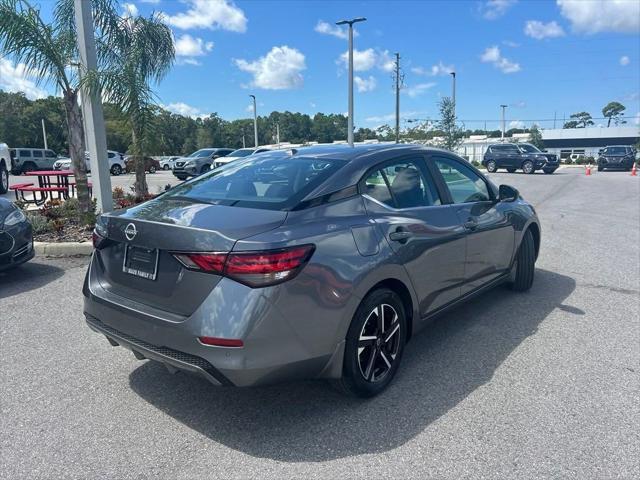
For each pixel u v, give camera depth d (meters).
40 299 5.49
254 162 4.02
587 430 3.03
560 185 21.86
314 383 3.63
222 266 2.71
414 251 3.59
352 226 3.21
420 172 4.07
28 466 2.74
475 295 4.58
